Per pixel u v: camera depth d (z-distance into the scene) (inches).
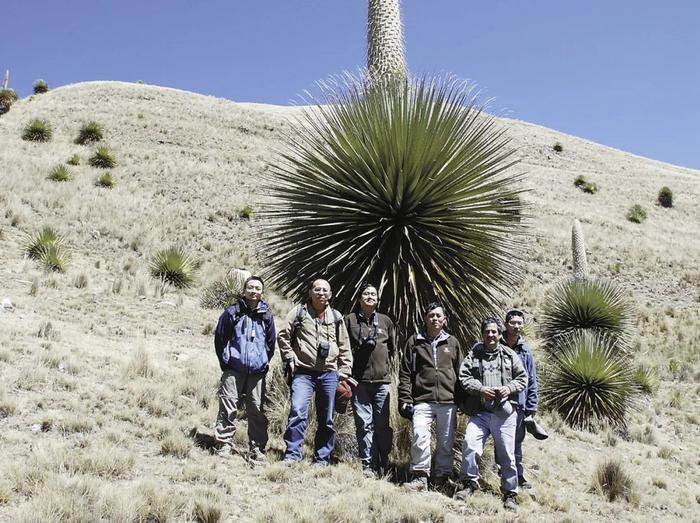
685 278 1040.2
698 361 647.1
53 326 365.7
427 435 216.8
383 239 254.1
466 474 217.6
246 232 882.8
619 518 247.9
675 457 369.4
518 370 219.3
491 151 264.7
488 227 261.9
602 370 410.0
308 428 251.8
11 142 1113.4
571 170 2003.0
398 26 276.4
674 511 275.1
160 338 412.8
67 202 813.2
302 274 262.1
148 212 862.5
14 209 719.7
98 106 1528.1
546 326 541.3
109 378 278.7
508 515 202.2
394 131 253.4
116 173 1036.5
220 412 217.5
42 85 1859.0
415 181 250.4
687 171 2588.6
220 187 1067.3
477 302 259.0
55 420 211.0
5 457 174.1
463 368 219.6
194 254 758.5
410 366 223.6
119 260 665.0
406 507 184.7
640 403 467.8
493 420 218.7
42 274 527.2
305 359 215.5
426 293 252.7
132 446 203.9
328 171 266.5
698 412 482.9
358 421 221.1
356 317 225.6
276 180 287.3
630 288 960.3
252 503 174.7
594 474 291.1
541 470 295.4
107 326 408.8
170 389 274.7
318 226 261.3
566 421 406.0
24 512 137.9
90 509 146.3
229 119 1604.3
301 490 190.1
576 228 565.3
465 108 268.4
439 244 255.9
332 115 270.4
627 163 2294.5
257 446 221.8
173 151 1246.9
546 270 948.6
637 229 1373.0
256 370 217.2
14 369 253.9
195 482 181.2
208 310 533.3
